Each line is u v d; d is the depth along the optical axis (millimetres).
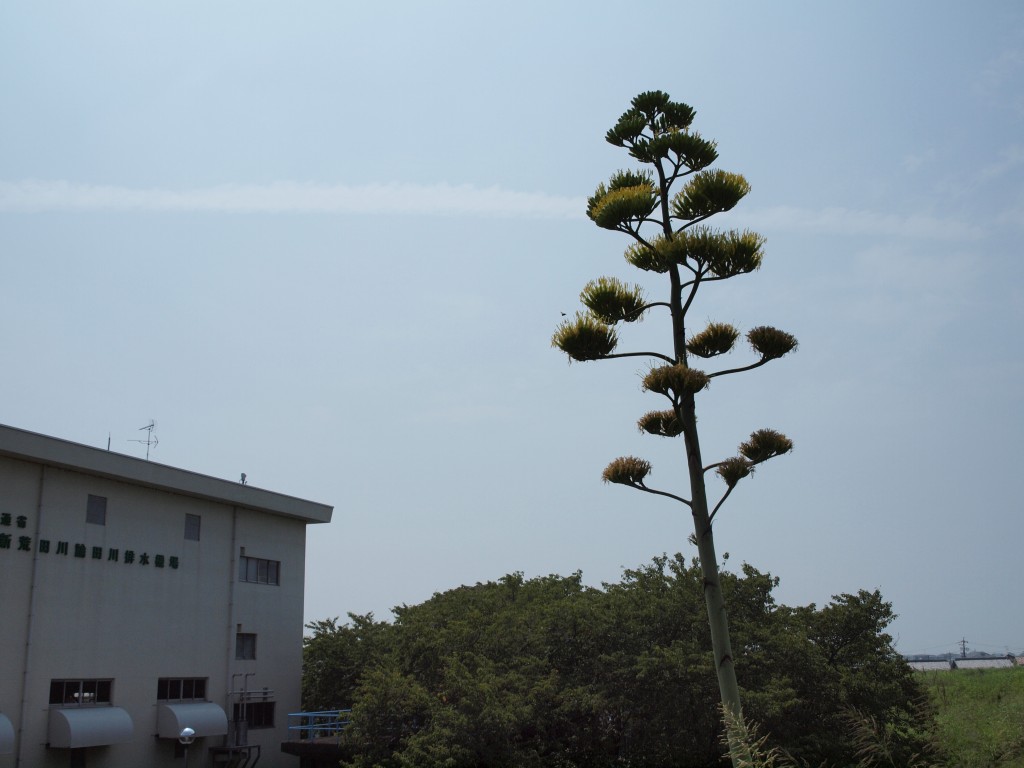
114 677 28328
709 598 9891
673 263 10984
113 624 28578
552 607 28797
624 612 27297
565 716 26484
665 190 11828
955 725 12531
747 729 9023
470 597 35031
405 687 26578
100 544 28578
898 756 12820
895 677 25141
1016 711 11914
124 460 29156
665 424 11305
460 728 24750
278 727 34688
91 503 28562
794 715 24250
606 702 25141
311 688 37125
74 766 26578
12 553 25859
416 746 24531
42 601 26453
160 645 30156
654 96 11969
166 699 30172
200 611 32000
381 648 34344
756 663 24797
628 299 11023
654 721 24609
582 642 27891
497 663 28297
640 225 11445
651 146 11734
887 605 26828
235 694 32781
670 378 10312
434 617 33281
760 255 10859
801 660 24688
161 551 30812
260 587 35031
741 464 10367
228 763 31281
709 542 10125
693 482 10344
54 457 26891
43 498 26969
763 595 27812
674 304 11070
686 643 25703
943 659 57500
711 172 11250
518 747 25859
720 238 10797
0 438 25297
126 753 28219
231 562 33719
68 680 26953
